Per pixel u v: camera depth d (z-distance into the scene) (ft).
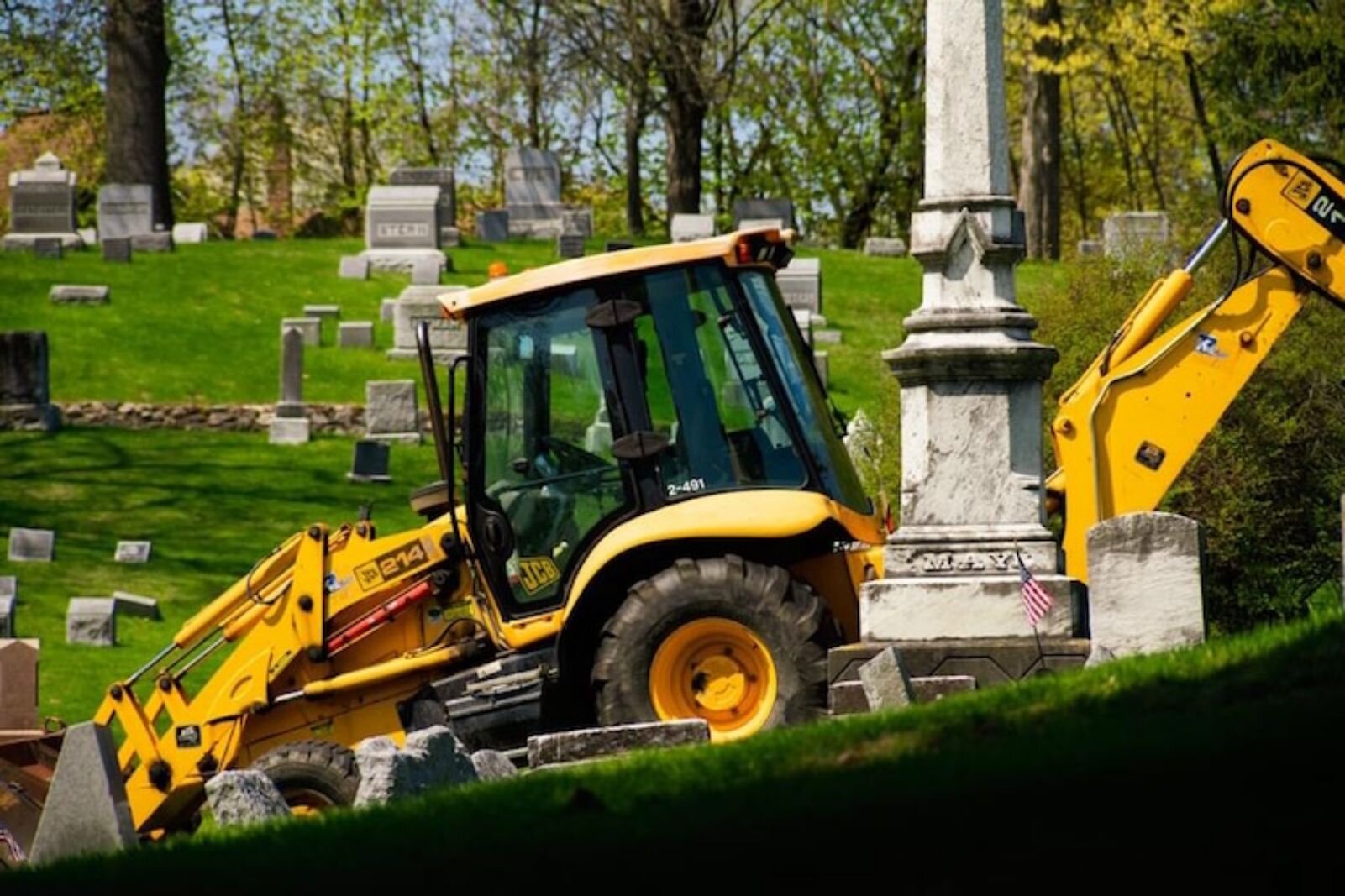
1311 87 407.03
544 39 448.24
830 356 334.44
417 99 605.31
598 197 610.65
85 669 198.08
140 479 268.41
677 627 120.98
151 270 377.91
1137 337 131.95
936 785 70.85
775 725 119.34
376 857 72.74
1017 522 125.08
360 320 355.56
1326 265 129.80
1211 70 429.79
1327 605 175.94
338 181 623.36
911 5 533.55
